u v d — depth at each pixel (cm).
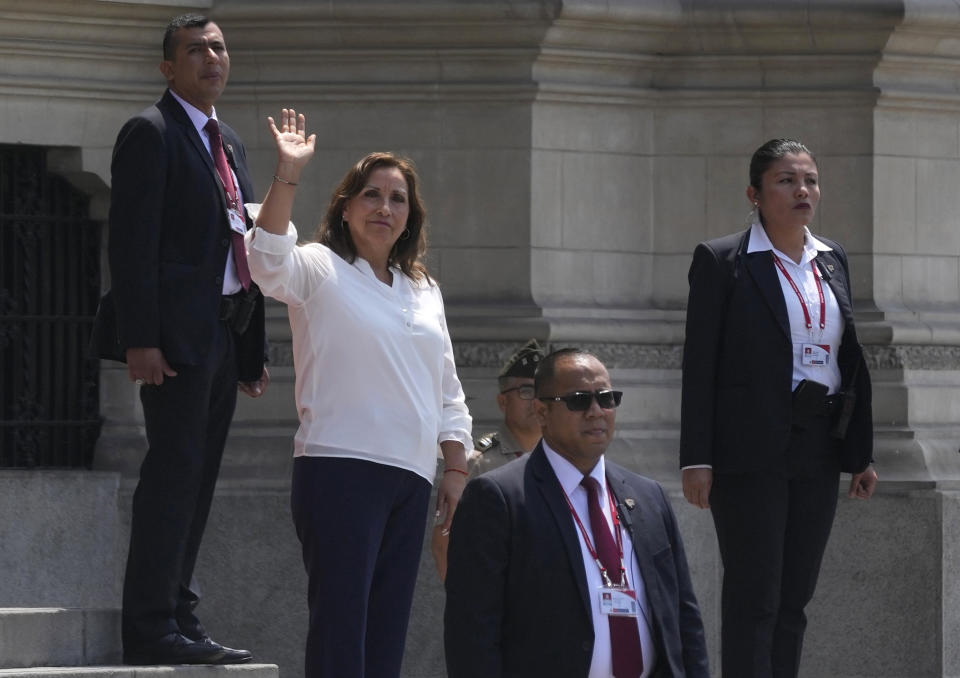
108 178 3728
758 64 3859
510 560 2175
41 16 3603
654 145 3884
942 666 3728
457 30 3691
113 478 3681
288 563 3641
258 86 3772
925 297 3919
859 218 3856
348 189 2578
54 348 3766
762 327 2856
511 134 3728
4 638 2675
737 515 2869
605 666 2156
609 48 3778
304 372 2556
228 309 2738
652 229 3884
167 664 2680
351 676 2483
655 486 2267
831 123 3862
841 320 2897
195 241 2694
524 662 2158
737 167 3878
